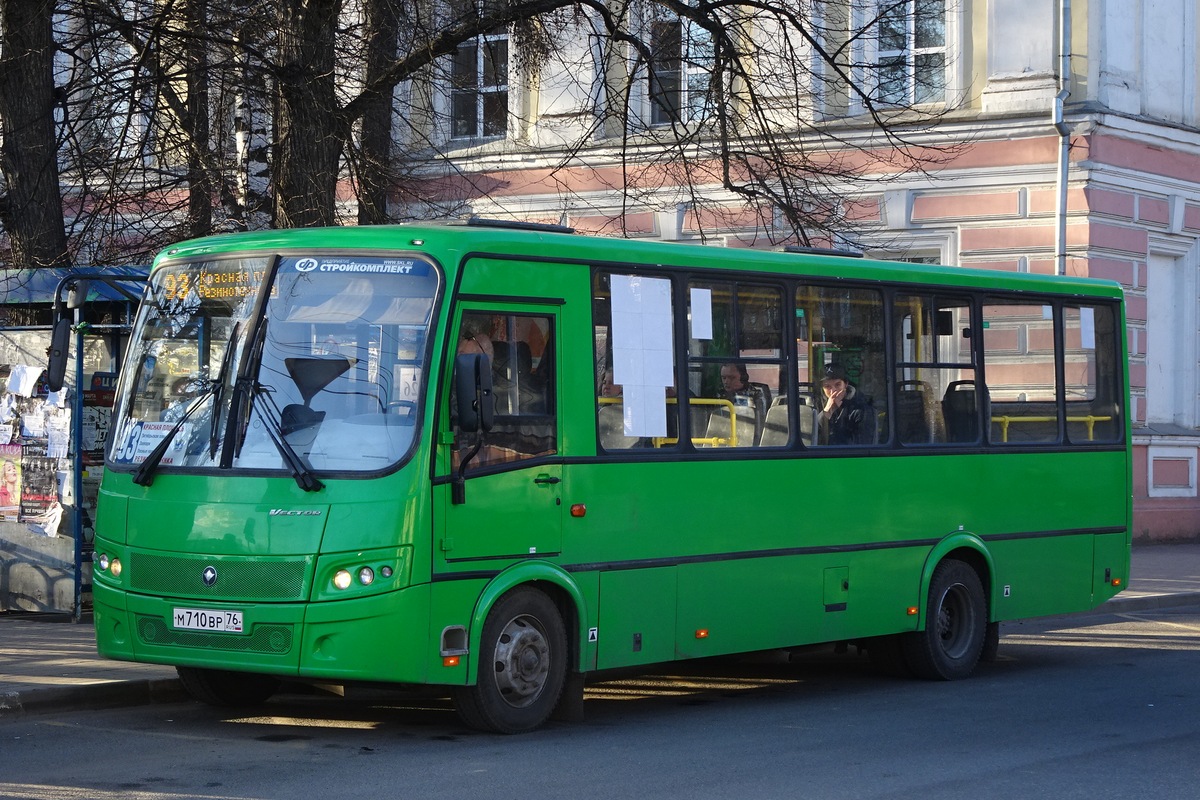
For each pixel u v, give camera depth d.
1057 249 24.98
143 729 9.95
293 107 16.16
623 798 8.07
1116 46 25.48
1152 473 26.58
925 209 25.75
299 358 9.62
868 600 12.42
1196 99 27.12
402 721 10.40
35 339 14.09
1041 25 25.11
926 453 13.02
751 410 11.58
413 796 8.02
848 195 25.98
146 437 9.92
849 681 13.19
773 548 11.60
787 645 11.73
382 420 9.35
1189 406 27.31
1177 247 26.91
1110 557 14.89
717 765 9.05
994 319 13.88
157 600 9.52
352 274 9.70
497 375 9.76
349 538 9.13
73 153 17.16
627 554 10.50
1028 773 8.92
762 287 11.77
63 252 16.38
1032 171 25.14
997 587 13.69
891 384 12.80
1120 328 15.16
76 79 16.86
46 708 10.46
